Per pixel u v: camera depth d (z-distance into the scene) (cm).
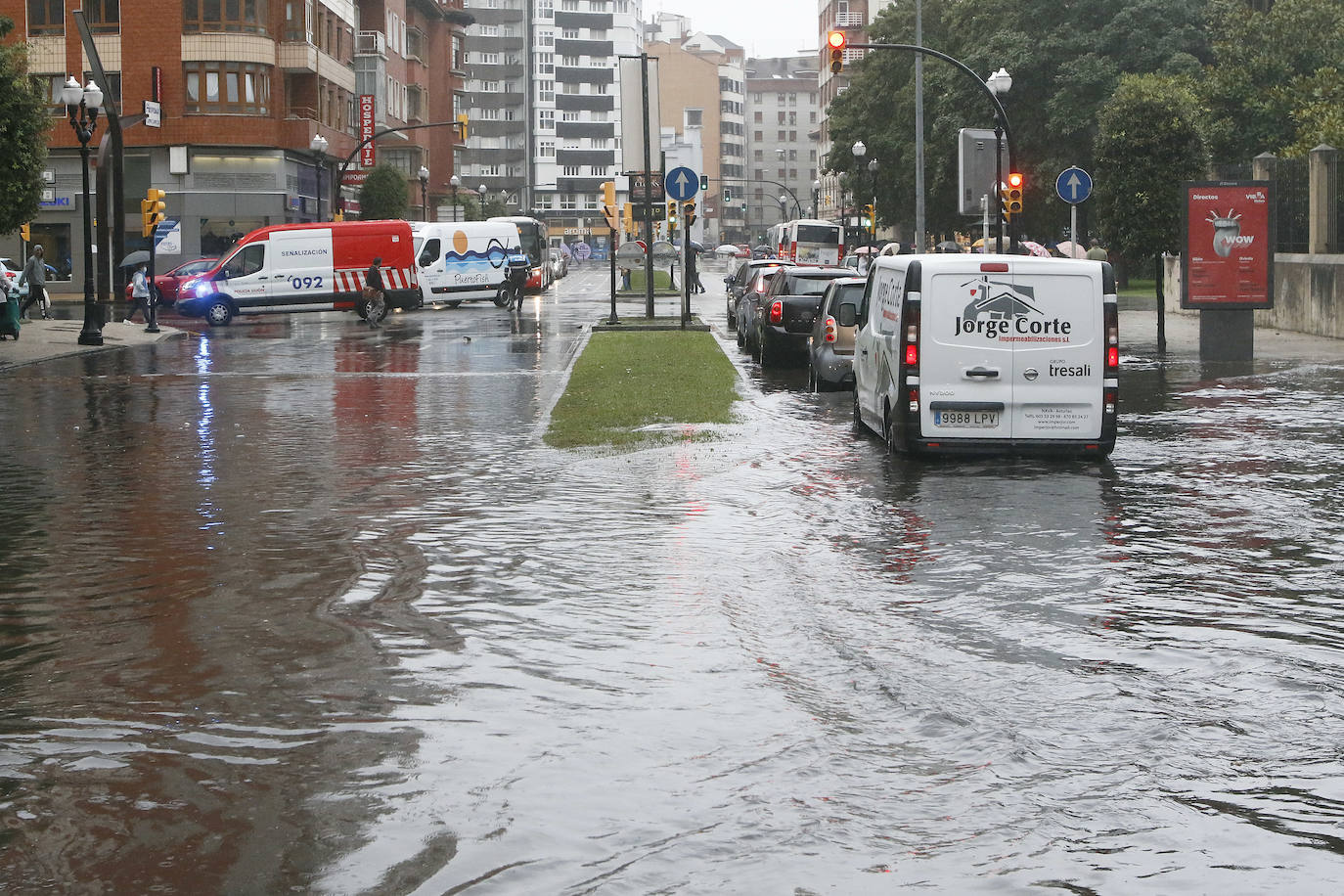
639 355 2944
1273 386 2333
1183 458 1558
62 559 1034
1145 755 598
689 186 3378
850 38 16788
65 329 4106
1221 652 766
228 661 754
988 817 527
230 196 6688
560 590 923
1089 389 1526
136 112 6631
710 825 519
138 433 1823
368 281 4597
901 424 1541
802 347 2711
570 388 2323
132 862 487
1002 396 1524
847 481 1393
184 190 6638
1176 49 5903
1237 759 593
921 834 510
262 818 528
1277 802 543
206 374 2759
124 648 784
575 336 3822
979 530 1134
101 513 1234
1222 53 5572
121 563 1016
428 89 11200
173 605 888
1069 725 639
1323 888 465
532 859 488
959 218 7556
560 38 19588
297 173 7056
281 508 1255
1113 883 468
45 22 6650
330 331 4247
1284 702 675
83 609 876
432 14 10819
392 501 1288
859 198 7944
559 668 736
